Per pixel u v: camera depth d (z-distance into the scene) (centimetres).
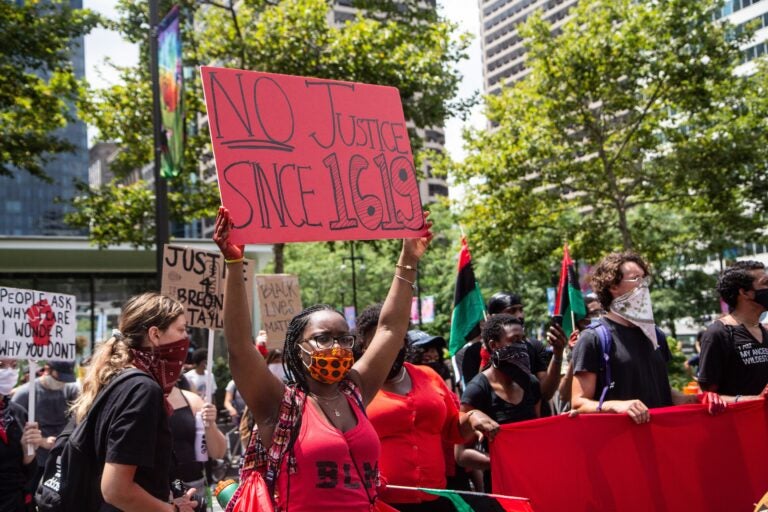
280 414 300
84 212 1831
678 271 4094
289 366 320
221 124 341
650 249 2741
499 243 2669
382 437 412
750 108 2500
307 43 1758
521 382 507
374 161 380
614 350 437
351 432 307
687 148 2433
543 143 2525
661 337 473
